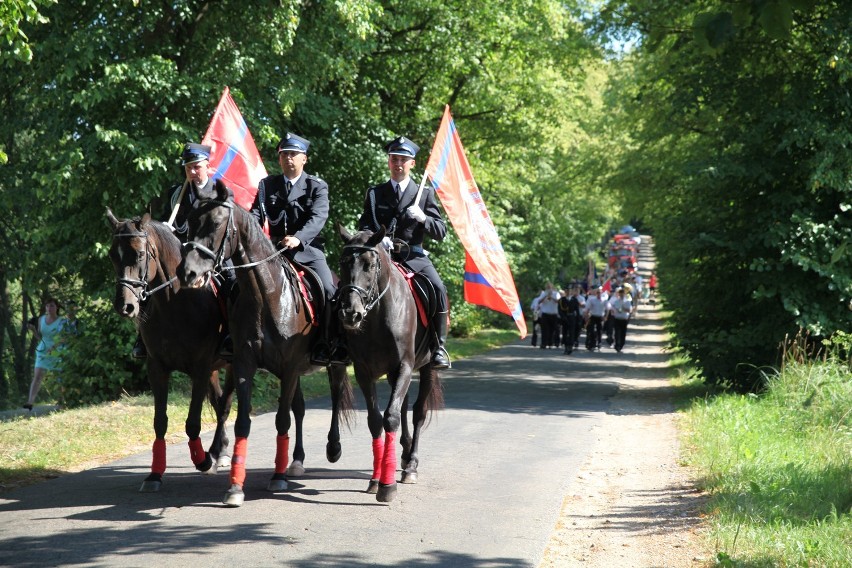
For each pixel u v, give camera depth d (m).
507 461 9.45
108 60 13.74
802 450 9.61
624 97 25.86
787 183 16.17
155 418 7.64
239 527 6.42
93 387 15.03
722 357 16.20
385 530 6.46
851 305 14.45
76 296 15.76
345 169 19.31
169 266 7.45
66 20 14.11
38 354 15.62
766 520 6.56
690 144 23.09
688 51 16.34
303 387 16.67
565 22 26.72
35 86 14.52
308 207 8.12
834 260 6.68
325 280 8.10
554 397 16.72
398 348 7.38
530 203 42.84
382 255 7.27
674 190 24.27
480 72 24.92
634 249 78.81
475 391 17.50
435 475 8.57
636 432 12.20
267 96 15.62
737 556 5.74
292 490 7.72
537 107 28.09
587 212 41.16
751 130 15.59
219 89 14.45
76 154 13.31
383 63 22.53
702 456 9.47
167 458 9.20
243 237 7.08
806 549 5.74
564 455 9.96
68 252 14.73
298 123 18.42
